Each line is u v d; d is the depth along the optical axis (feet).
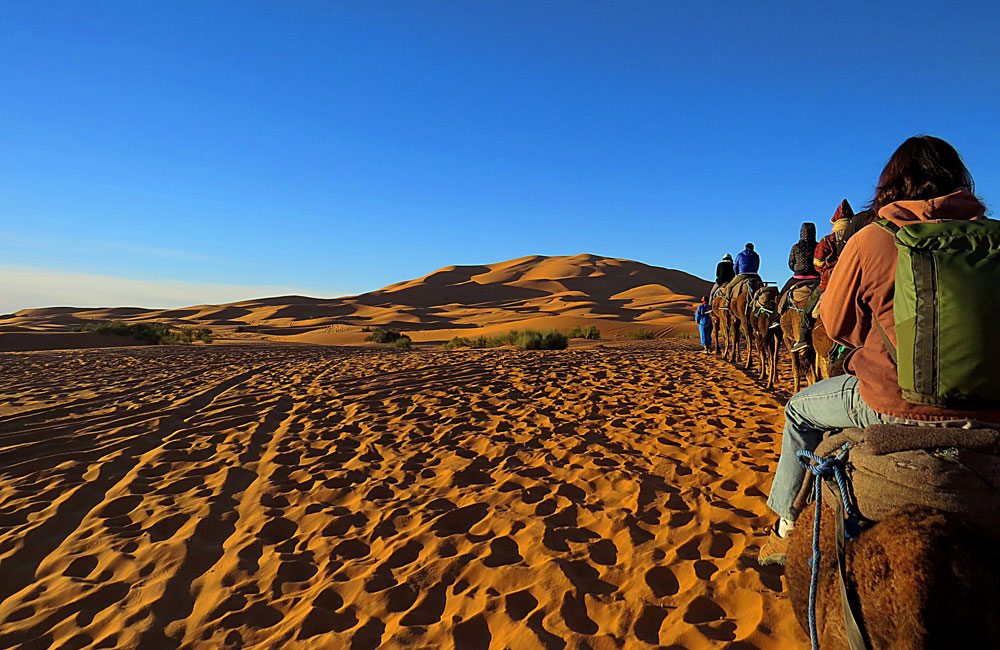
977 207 6.85
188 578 15.34
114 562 16.03
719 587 13.80
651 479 20.68
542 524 17.35
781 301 26.76
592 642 12.20
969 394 5.70
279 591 14.66
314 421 29.94
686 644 12.03
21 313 404.36
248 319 363.35
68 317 381.81
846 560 6.48
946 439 6.06
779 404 30.58
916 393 6.03
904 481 6.23
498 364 48.93
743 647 11.78
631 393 35.06
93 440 26.94
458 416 30.04
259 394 37.32
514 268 606.14
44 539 17.56
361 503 19.60
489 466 22.77
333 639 12.62
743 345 68.03
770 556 10.41
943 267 5.83
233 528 18.06
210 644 12.75
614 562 15.31
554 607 13.34
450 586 14.61
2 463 23.88
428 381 40.42
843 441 7.39
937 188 7.14
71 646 12.75
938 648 5.43
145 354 69.15
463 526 17.76
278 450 25.03
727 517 17.42
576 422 28.58
